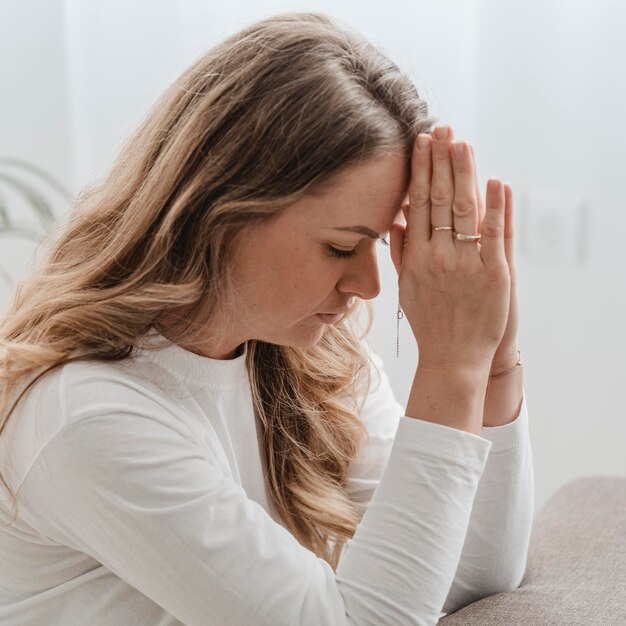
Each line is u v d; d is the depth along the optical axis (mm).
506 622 928
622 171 1910
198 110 790
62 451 766
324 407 1077
